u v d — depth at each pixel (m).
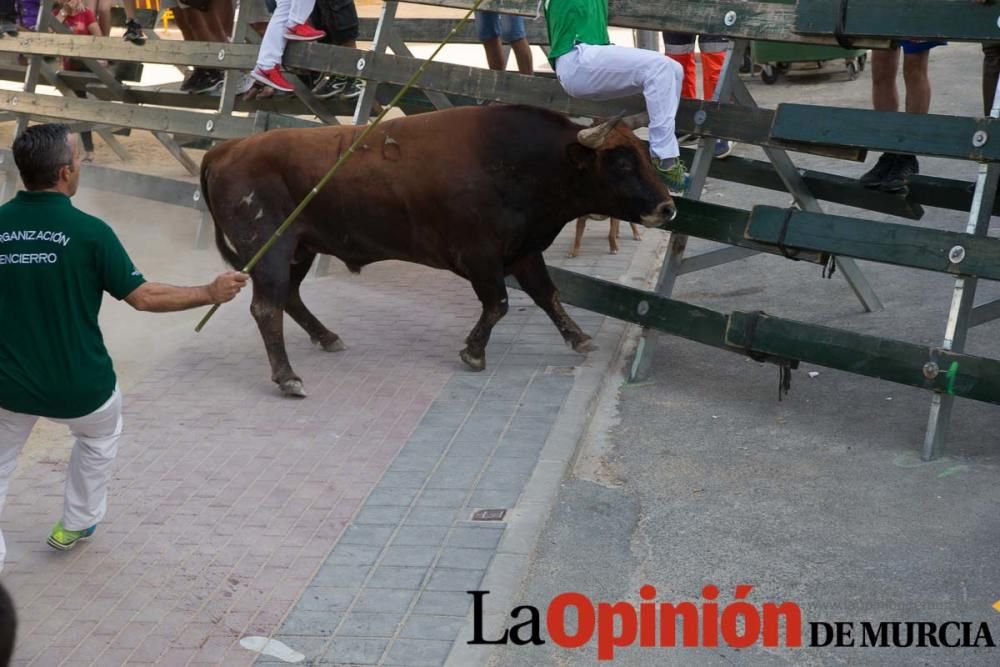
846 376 6.88
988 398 5.56
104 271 4.68
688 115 6.53
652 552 5.14
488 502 5.49
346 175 6.77
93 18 12.28
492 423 6.32
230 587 4.93
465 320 7.98
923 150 5.75
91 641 4.60
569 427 6.21
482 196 6.55
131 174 10.23
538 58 16.66
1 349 4.65
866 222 6.02
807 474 5.73
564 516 5.46
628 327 7.80
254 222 6.90
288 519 5.45
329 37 9.41
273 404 6.78
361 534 5.28
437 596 4.77
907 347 5.80
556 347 7.37
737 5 6.26
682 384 6.93
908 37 5.71
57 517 5.62
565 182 6.54
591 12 6.38
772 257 9.16
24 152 4.59
